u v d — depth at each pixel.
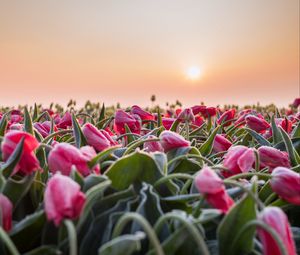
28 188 0.49
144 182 0.49
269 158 0.68
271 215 0.38
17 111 1.35
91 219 0.44
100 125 1.17
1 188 0.47
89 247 0.42
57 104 2.50
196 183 0.44
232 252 0.41
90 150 0.53
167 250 0.37
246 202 0.40
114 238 0.36
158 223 0.37
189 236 0.40
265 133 1.13
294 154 0.73
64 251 0.41
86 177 0.48
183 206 0.49
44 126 1.03
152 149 0.76
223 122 1.26
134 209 0.46
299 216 0.59
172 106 2.47
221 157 0.87
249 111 1.47
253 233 0.40
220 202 0.43
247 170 0.59
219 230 0.41
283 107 2.81
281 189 0.52
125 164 0.50
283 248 0.35
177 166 0.66
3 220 0.42
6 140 0.50
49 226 0.42
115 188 0.50
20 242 0.43
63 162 0.50
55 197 0.38
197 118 1.37
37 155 0.63
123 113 0.98
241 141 1.07
